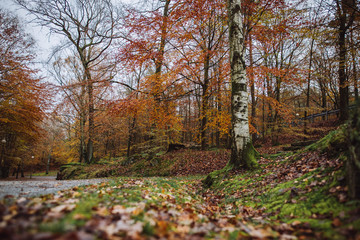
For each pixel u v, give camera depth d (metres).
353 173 2.51
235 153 6.50
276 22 14.48
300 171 4.23
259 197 4.00
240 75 6.63
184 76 11.08
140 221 2.11
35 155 29.44
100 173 14.51
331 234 1.94
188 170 11.46
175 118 12.66
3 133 16.56
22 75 12.97
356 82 11.77
